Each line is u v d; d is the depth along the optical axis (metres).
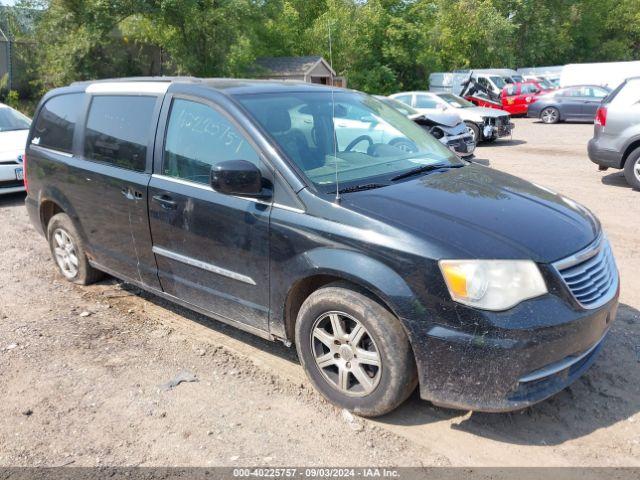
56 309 4.97
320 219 3.27
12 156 9.05
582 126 21.89
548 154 14.14
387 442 3.11
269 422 3.32
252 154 3.64
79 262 5.32
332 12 37.38
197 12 26.48
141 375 3.86
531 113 24.02
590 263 3.17
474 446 3.06
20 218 8.28
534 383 2.94
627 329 4.27
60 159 5.07
